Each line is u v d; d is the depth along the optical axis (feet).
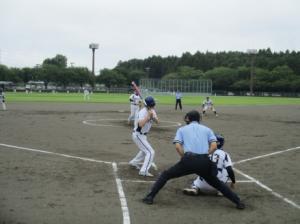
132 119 78.33
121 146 46.62
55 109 109.70
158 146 47.03
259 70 433.89
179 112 107.14
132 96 70.79
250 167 36.01
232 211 23.18
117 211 22.79
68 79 411.95
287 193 27.37
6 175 30.99
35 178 30.25
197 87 302.66
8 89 311.27
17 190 26.84
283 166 36.68
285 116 101.71
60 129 62.69
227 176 26.03
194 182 27.09
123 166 35.22
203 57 546.67
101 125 69.46
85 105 131.85
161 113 102.68
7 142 48.08
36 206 23.38
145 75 510.58
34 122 73.20
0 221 20.66
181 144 23.86
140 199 25.26
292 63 476.13
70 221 20.95
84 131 60.54
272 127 73.00
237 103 178.81
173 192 27.02
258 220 21.67
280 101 218.18
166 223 20.92
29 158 38.11
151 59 610.24
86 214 22.15
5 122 72.49
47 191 26.71
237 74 438.81
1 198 24.90
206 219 21.67
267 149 46.65
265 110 127.34
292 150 46.06
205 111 106.73
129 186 28.43
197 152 23.31
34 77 426.10
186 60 553.64
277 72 421.59
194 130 23.85
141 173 31.50
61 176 31.04
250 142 52.60
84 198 25.26
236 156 41.57
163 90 312.91
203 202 24.89
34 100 161.38
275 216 22.40
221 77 438.40
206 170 23.24
